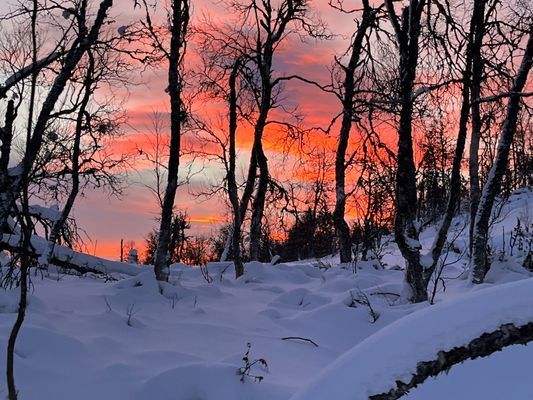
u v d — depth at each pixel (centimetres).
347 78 1608
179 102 1192
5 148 686
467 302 193
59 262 1383
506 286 196
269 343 793
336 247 2706
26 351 604
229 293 1142
